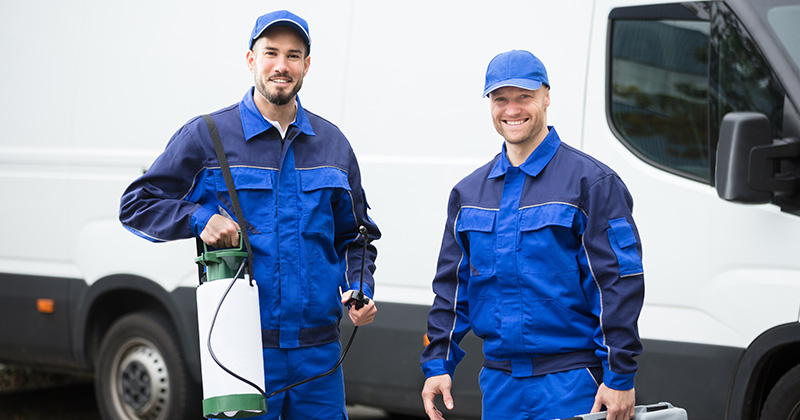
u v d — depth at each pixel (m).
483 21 5.22
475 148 5.21
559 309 3.31
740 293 4.43
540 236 3.32
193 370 6.09
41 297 6.63
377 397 5.54
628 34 4.80
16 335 6.79
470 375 5.21
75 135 6.54
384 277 5.46
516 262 3.35
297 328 3.47
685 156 4.63
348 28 5.64
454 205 3.59
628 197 3.32
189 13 6.17
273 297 3.43
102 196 6.38
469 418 5.26
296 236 3.47
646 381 4.69
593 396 3.31
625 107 4.80
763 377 4.48
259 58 3.40
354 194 3.68
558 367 3.33
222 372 3.25
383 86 5.51
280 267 3.44
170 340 6.16
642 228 4.71
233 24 6.02
